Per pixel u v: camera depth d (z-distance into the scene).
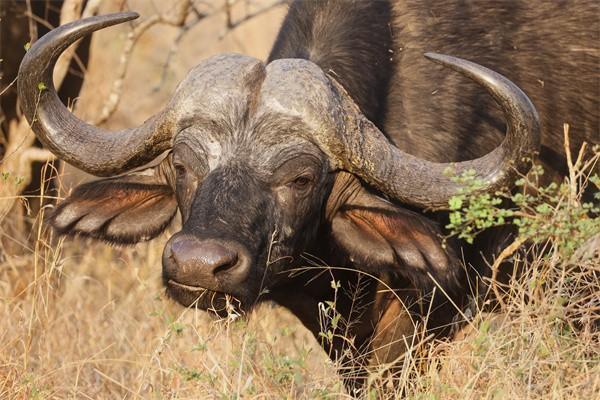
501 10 18.22
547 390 14.24
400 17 17.72
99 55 31.14
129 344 19.33
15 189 20.55
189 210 15.27
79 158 16.31
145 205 16.84
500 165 15.12
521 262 17.44
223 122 15.20
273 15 31.80
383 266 15.95
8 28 24.14
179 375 15.22
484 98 17.42
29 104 16.17
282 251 15.27
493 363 14.35
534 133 14.73
